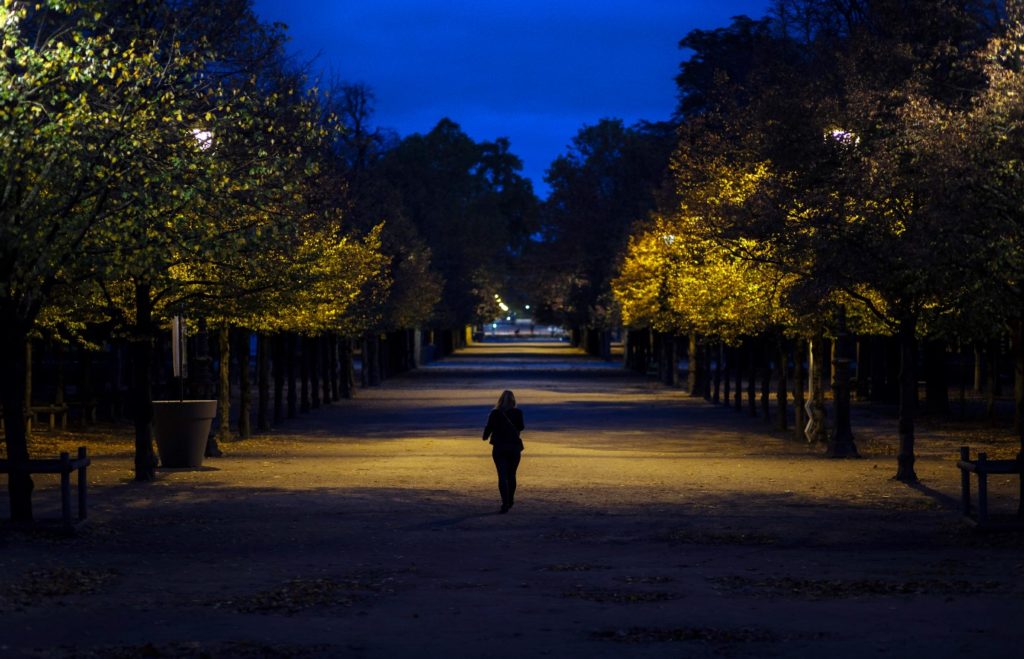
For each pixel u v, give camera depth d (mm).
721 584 12266
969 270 18219
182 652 9047
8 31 15250
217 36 20125
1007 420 41406
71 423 39469
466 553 14859
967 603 10969
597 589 11961
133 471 25156
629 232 68375
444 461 27594
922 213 18250
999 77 17656
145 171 16266
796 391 34500
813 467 25953
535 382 71188
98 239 16703
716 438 34812
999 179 17328
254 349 92875
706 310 36531
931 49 24359
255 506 19594
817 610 10680
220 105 17641
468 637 9578
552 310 107062
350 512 18938
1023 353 35188
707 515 18547
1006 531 16500
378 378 68562
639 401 52844
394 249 65062
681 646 9180
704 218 26469
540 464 26750
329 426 39938
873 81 23234
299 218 25406
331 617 10523
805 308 24078
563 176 94875
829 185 21641
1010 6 18281
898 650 8930
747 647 9109
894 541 15984
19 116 15266
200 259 19031
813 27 47750
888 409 46719
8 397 16766
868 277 20953
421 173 97375
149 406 23422
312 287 27906
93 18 16047
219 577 12875
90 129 15797
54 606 11094
